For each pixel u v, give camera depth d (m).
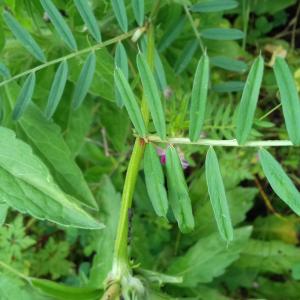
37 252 0.20
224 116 0.14
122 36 0.12
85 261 0.20
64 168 0.12
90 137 0.19
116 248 0.10
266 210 0.20
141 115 0.10
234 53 0.18
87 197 0.12
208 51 0.18
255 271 0.19
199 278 0.17
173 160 0.10
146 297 0.10
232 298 0.19
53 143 0.13
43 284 0.10
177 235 0.19
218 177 0.09
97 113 0.17
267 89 0.19
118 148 0.17
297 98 0.08
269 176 0.09
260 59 0.08
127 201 0.10
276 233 0.19
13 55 0.14
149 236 0.19
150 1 0.14
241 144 0.09
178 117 0.12
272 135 0.19
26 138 0.12
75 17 0.14
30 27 0.14
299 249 0.19
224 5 0.14
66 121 0.15
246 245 0.19
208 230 0.19
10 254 0.18
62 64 0.12
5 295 0.11
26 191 0.09
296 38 0.21
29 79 0.12
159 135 0.10
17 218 0.18
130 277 0.10
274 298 0.19
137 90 0.15
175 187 0.10
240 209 0.18
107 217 0.17
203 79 0.09
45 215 0.09
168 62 0.17
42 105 0.14
